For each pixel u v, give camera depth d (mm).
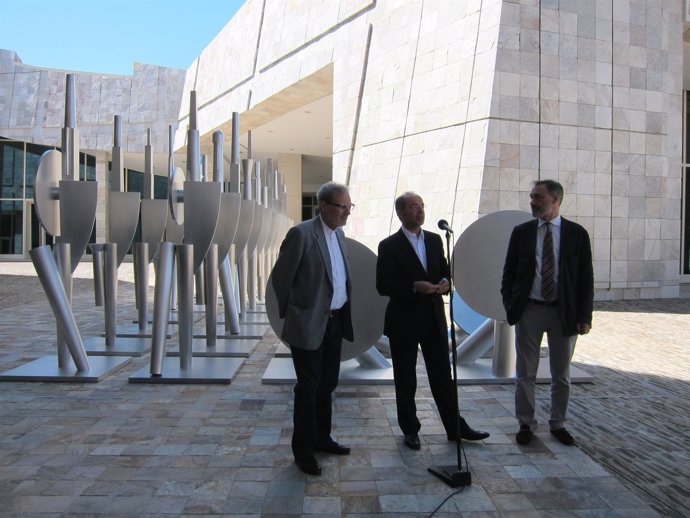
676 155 13086
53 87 29328
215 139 6578
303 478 3186
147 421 4176
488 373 5570
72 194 5301
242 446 3672
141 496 2943
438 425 4148
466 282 5254
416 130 13258
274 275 3369
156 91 29250
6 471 3248
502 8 11555
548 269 3734
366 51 15320
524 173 11664
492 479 3195
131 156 29672
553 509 2846
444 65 12688
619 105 12492
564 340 3756
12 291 14375
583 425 4160
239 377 5582
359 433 3963
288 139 27125
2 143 29359
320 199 3438
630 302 12227
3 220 29625
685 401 4828
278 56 19547
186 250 5559
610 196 12422
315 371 3336
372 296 5258
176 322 8914
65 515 2734
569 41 12055
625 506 2883
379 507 2850
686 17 13109
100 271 6430
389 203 13898
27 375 5328
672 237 13102
